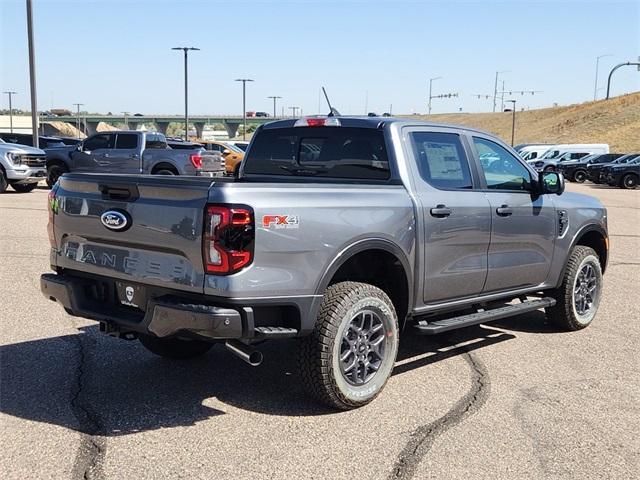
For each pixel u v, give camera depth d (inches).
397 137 208.8
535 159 1861.5
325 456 158.1
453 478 149.0
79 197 187.3
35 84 1095.0
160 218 167.6
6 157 773.9
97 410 182.4
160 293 171.2
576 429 176.7
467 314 243.9
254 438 167.0
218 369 218.5
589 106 4030.5
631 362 235.3
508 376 218.2
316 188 177.9
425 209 203.8
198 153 826.8
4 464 150.7
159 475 147.2
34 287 320.5
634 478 151.2
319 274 173.9
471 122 5664.4
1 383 200.1
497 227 230.7
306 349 177.6
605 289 358.6
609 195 1146.7
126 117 5002.5
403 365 228.7
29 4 1074.1
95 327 260.8
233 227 158.9
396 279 203.3
